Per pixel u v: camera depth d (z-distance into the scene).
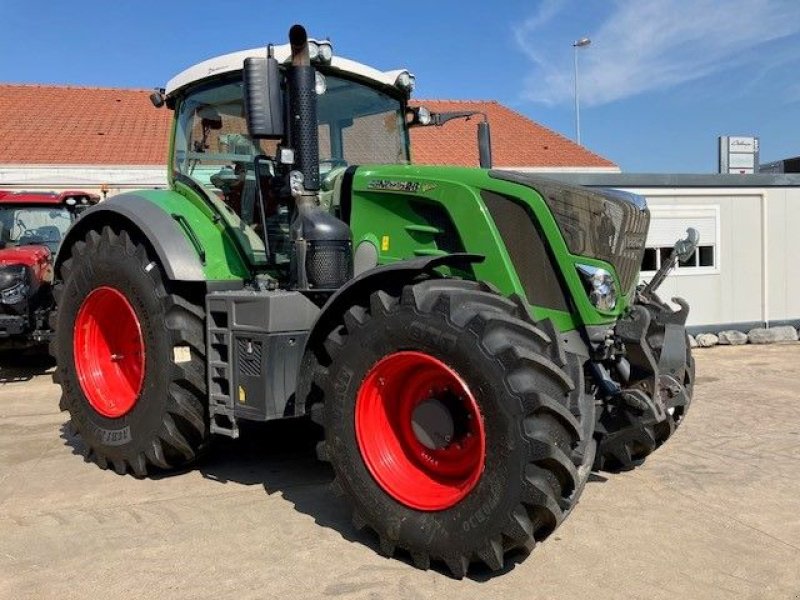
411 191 3.87
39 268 7.91
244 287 4.36
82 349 4.82
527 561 3.27
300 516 3.83
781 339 10.50
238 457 4.91
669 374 3.80
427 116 5.04
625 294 3.66
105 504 4.04
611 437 4.18
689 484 4.30
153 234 4.25
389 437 3.38
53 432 5.63
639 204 3.92
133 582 3.11
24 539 3.56
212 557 3.34
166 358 4.21
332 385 3.41
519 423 2.86
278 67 3.63
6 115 17.86
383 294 3.31
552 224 3.53
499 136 21.44
